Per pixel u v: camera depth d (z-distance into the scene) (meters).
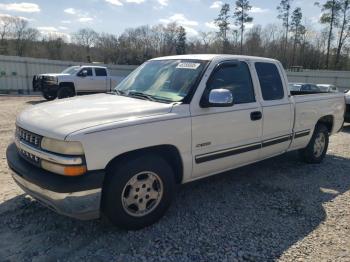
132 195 3.52
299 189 5.00
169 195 3.80
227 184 5.12
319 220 4.00
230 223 3.87
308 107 5.68
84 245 3.34
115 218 3.42
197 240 3.48
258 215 4.09
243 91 4.57
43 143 3.21
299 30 56.09
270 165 6.17
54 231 3.58
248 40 57.22
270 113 4.86
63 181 3.07
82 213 3.18
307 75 34.16
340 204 4.48
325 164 6.37
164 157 3.86
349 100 10.67
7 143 7.29
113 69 31.89
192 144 3.91
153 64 4.84
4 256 3.13
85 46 63.19
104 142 3.18
